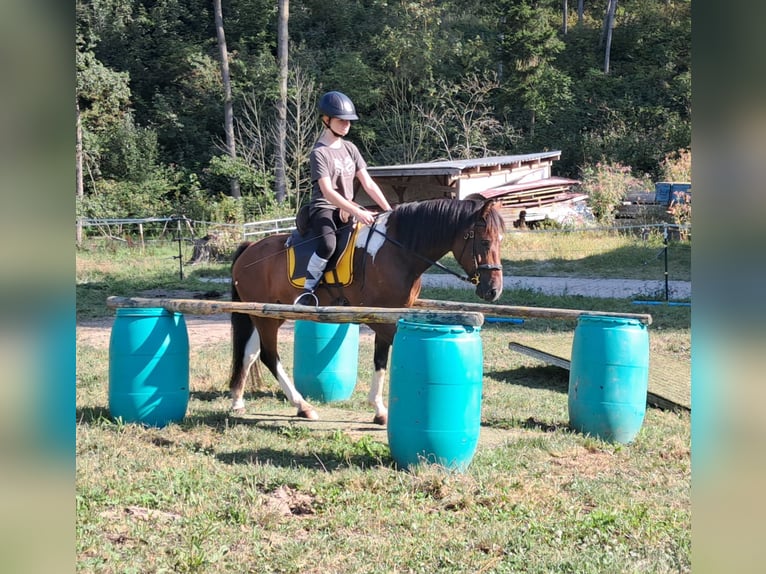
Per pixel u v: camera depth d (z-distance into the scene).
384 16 43.22
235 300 7.42
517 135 38.94
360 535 4.42
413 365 5.34
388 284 6.41
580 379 6.51
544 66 40.44
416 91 39.88
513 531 4.43
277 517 4.59
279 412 7.37
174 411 6.61
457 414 5.31
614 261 20.17
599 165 32.53
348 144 6.80
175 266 22.28
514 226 25.33
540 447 6.16
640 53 45.41
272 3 42.06
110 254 24.72
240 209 32.25
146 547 4.16
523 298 15.22
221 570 3.92
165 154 38.62
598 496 5.02
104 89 34.88
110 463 5.46
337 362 7.85
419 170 24.97
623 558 4.08
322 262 6.59
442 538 4.36
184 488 5.02
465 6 46.25
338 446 6.06
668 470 5.65
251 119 38.41
